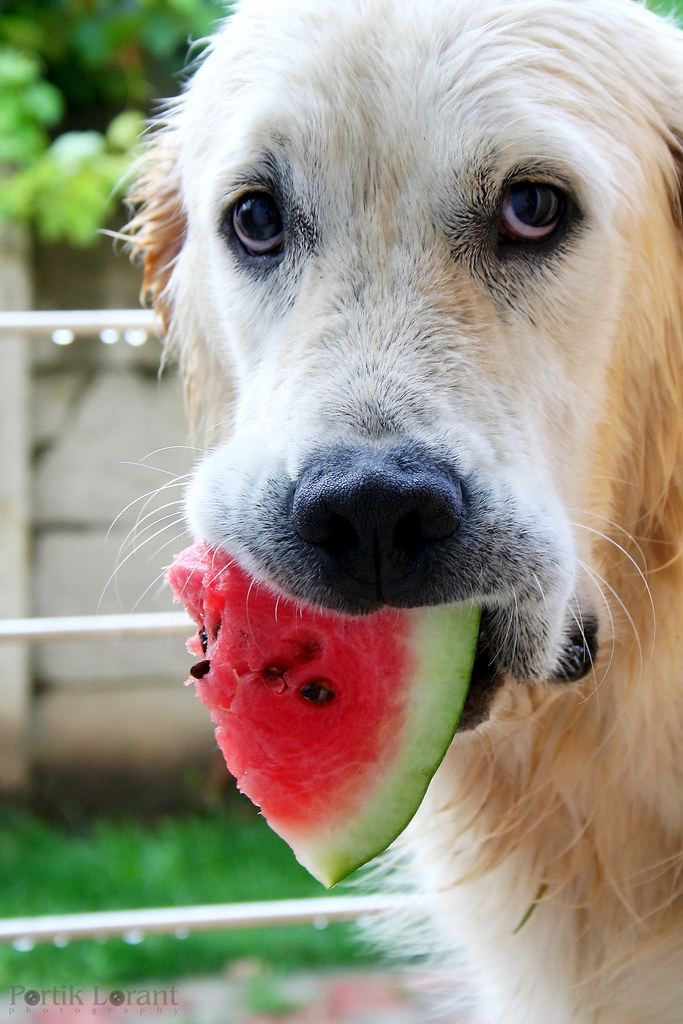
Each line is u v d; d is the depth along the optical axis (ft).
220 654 5.56
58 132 18.67
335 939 13.93
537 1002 7.06
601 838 6.77
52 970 13.28
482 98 5.81
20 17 17.85
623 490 6.74
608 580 6.70
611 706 6.69
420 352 5.53
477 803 7.16
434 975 8.28
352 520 4.94
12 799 16.61
